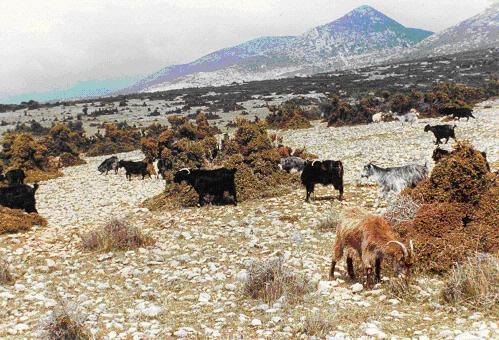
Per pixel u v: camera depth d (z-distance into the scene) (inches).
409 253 337.1
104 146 2021.4
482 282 321.1
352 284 376.8
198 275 430.3
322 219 583.5
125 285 415.5
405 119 1752.0
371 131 1625.2
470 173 426.0
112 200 950.4
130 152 1969.7
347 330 293.6
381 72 4997.5
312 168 701.3
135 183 1186.6
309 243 508.7
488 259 343.0
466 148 442.6
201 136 1476.4
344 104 1980.8
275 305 343.6
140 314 340.5
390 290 349.4
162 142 1333.7
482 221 407.2
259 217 647.8
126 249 539.2
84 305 363.6
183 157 960.9
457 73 3897.6
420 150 1113.4
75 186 1221.1
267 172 833.5
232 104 3253.0
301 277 378.0
